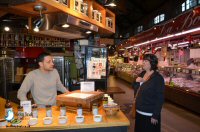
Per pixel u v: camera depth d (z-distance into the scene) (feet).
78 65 14.70
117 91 14.82
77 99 8.06
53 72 10.22
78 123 7.07
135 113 10.31
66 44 21.26
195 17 17.39
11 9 9.36
